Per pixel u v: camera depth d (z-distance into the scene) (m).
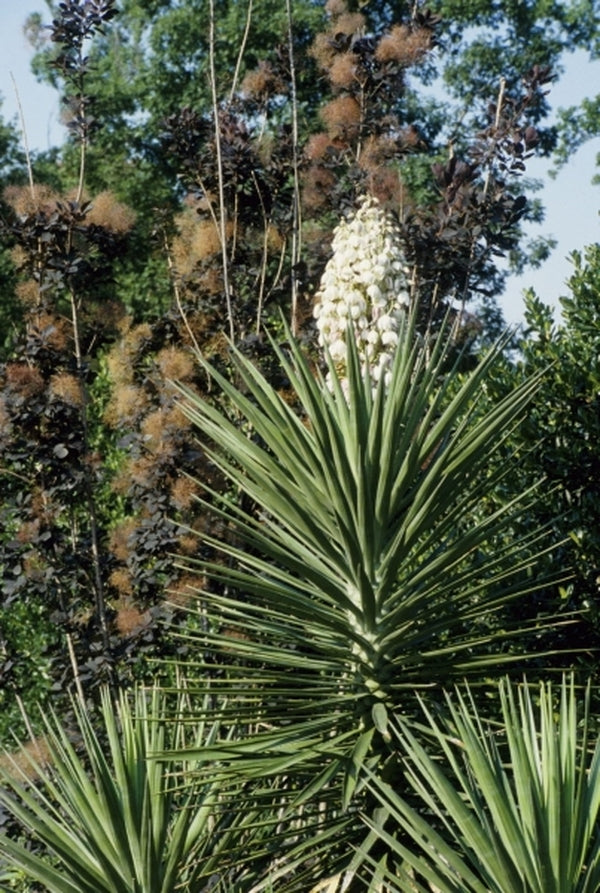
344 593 4.82
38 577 7.11
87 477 7.23
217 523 7.17
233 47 17.62
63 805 5.05
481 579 6.44
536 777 3.73
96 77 19.09
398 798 4.00
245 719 4.90
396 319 5.46
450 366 8.76
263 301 7.85
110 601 7.38
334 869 4.66
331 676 5.02
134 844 4.84
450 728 4.30
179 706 5.45
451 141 7.84
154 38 18.45
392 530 4.98
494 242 7.41
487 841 3.70
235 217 7.64
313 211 8.06
